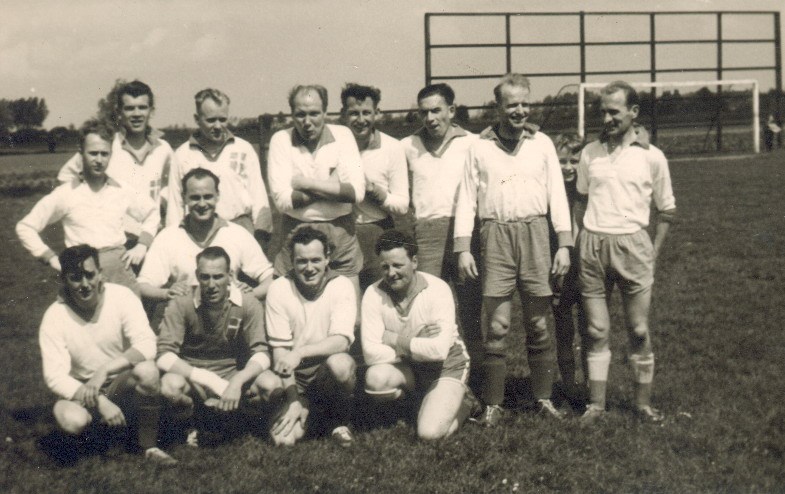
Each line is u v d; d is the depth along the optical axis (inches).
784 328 248.7
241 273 191.6
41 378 221.1
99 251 183.2
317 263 172.2
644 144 174.7
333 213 187.6
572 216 196.2
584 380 198.5
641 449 160.6
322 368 176.7
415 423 179.0
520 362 227.9
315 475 153.3
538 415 181.3
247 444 169.3
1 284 353.7
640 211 175.3
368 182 199.2
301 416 175.0
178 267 184.5
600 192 176.4
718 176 693.3
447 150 198.2
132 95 196.9
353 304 179.5
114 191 187.5
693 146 1027.9
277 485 149.9
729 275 327.0
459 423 175.3
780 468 151.0
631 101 171.2
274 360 177.2
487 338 182.5
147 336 170.7
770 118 983.6
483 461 157.2
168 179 207.2
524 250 178.4
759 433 166.4
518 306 290.4
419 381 181.3
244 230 190.7
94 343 169.6
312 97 180.5
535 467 154.3
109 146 182.5
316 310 177.2
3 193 738.8
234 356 179.3
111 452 165.9
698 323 257.8
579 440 166.1
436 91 193.5
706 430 168.4
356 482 150.1
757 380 200.5
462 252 182.4
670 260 362.6
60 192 183.9
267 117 622.2
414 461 158.2
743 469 150.2
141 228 195.0
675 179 686.5
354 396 184.1
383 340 179.5
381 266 175.5
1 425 183.8
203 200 180.9
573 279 190.4
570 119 890.7
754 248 378.9
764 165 778.2
